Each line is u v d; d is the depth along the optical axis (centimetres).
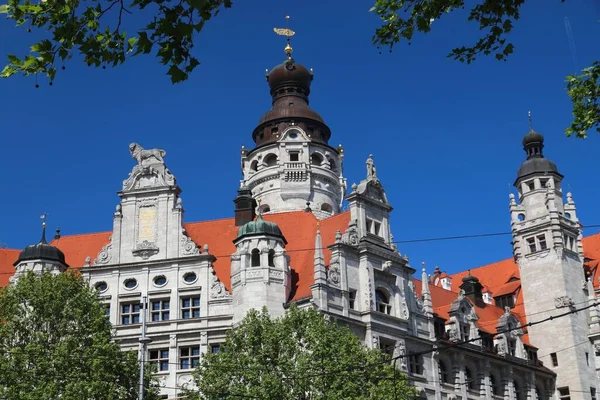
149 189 7188
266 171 9750
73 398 4984
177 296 6806
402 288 7169
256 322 5556
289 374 5303
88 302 5659
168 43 2069
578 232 9312
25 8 2027
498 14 2508
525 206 9406
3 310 5562
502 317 8362
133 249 7000
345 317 6625
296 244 7362
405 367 6856
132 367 5475
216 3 2078
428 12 2495
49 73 2056
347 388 5203
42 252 6912
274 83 10512
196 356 6612
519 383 8175
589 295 9050
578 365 8519
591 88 2897
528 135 9675
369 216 7219
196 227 7550
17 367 5222
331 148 10044
